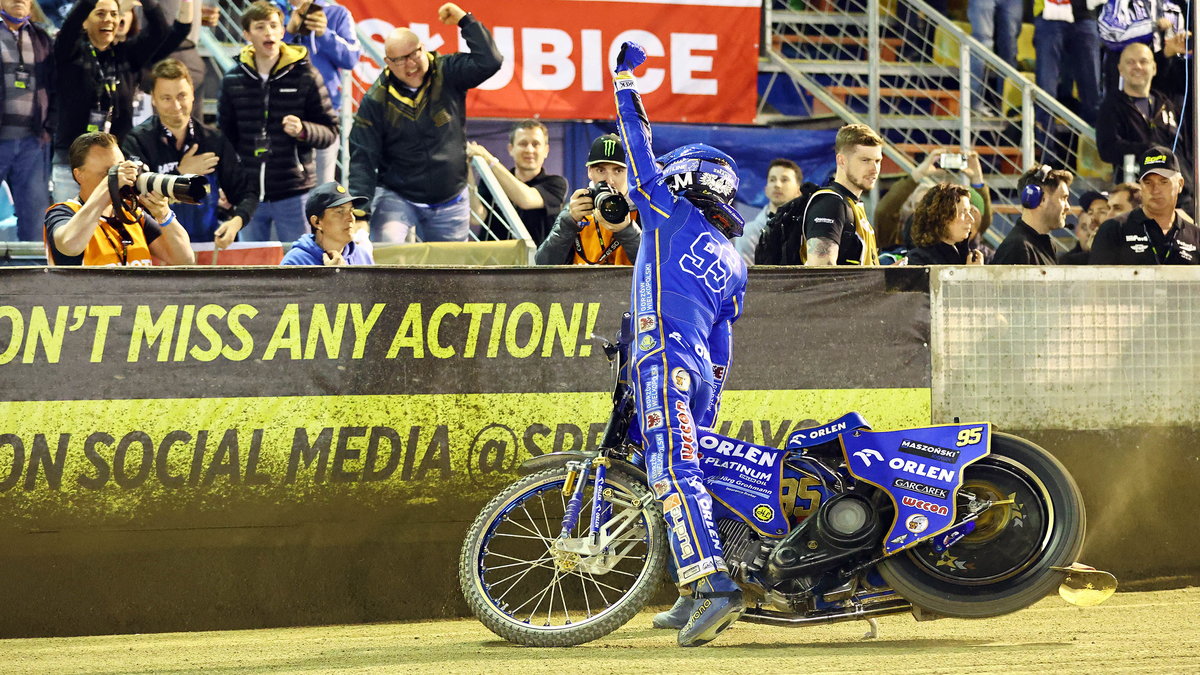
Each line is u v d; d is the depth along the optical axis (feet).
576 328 51.37
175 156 72.28
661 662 36.63
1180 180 70.03
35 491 47.21
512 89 85.46
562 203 79.41
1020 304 54.08
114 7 74.13
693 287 40.86
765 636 43.52
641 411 40.47
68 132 74.43
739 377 51.75
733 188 42.75
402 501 49.98
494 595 50.11
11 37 72.49
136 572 47.80
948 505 39.88
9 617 46.75
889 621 46.80
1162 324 55.31
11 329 47.29
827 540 39.93
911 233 68.74
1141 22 95.09
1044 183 66.33
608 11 86.79
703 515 39.27
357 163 73.46
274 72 74.95
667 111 88.48
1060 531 40.34
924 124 101.35
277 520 48.98
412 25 83.56
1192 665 34.86
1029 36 100.73
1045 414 54.08
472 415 50.55
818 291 52.54
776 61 99.76
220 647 43.04
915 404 53.06
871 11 98.78
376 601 49.55
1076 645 39.55
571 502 41.50
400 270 50.19
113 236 55.57
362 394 49.80
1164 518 54.75
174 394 48.39
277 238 76.54
